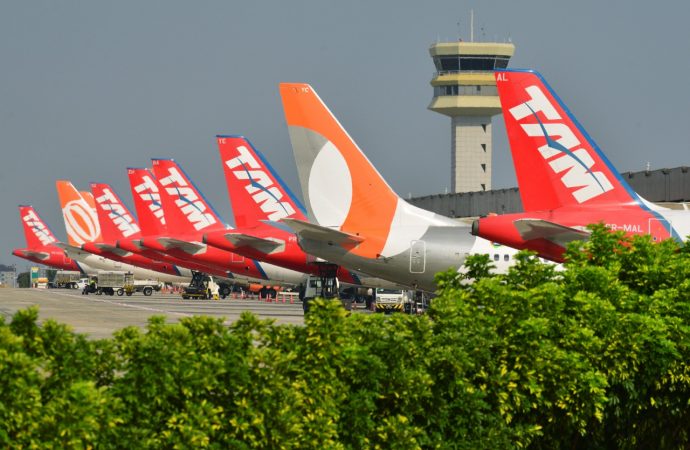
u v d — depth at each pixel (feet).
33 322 171.32
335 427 184.34
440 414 201.26
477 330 214.28
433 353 201.67
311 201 570.87
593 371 224.94
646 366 232.53
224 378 176.04
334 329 193.16
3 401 152.25
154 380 169.58
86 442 158.51
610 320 229.45
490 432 206.39
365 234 569.64
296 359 191.31
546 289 229.45
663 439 247.09
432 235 569.64
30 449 152.46
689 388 240.32
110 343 175.42
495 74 476.54
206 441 167.12
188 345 179.63
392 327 206.59
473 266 250.78
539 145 474.49
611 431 240.94
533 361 215.51
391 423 191.01
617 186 472.44
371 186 569.64
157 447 165.68
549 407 220.23
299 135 566.36
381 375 193.77
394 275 573.33
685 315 241.55
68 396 157.79
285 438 175.22
